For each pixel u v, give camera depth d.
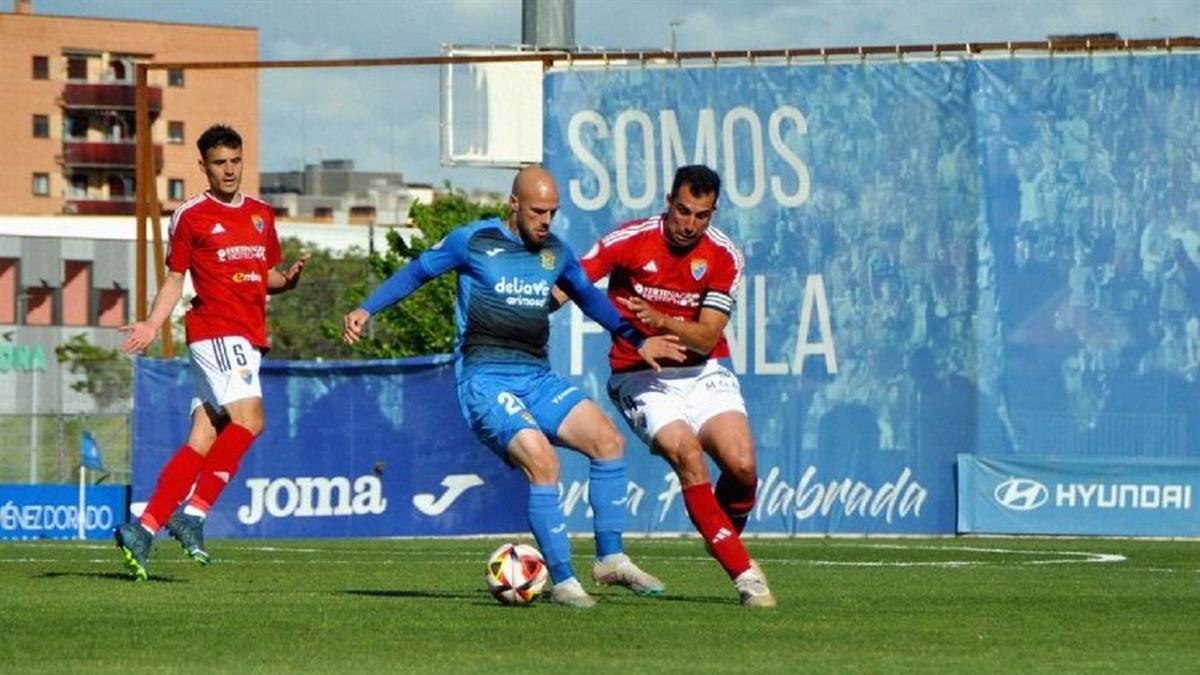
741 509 33.78
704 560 48.94
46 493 67.62
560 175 68.56
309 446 66.25
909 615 29.36
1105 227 65.75
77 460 91.44
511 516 66.75
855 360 67.00
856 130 67.06
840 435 67.06
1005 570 44.25
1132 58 65.62
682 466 31.22
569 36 93.75
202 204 38.47
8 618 28.02
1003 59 66.25
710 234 32.44
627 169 68.25
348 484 66.50
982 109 66.25
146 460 65.81
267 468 65.94
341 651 23.67
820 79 67.31
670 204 31.84
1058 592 35.84
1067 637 26.08
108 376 97.69
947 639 25.55
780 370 67.31
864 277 67.00
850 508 66.94
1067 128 65.88
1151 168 65.62
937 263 66.62
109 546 55.03
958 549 56.72
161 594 33.22
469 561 46.84
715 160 67.81
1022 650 24.27
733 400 32.78
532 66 93.94
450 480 66.81
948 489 66.62
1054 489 65.88
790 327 67.31
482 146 94.38
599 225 68.38
